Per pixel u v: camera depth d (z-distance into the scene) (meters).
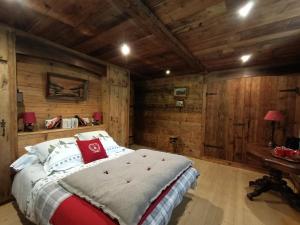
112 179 1.48
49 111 2.74
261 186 2.46
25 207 1.58
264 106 3.36
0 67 1.96
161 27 1.91
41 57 2.44
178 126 4.60
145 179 1.48
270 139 3.30
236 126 3.68
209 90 4.04
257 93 3.43
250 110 3.51
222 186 2.71
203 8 1.63
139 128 5.48
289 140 2.65
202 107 4.16
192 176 2.05
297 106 3.05
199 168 3.54
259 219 1.92
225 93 3.81
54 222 1.24
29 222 1.76
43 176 1.71
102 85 3.53
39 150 2.04
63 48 2.65
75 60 2.85
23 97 2.40
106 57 3.20
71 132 2.75
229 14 1.72
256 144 2.94
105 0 1.54
